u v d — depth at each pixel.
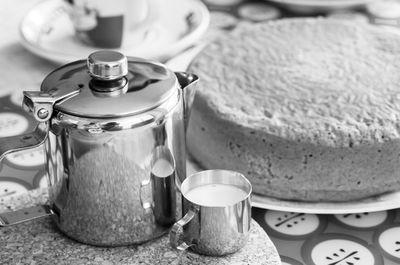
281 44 1.20
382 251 0.90
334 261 0.88
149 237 0.87
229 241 0.84
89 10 1.34
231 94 1.07
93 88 0.82
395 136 0.97
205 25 1.41
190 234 0.85
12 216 0.88
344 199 1.00
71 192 0.85
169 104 0.82
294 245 0.92
